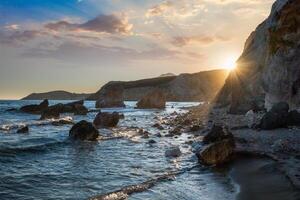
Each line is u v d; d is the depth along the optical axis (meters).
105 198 11.27
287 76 31.05
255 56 52.69
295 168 13.62
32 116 61.97
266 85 37.47
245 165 15.64
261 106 41.72
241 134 23.16
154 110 90.69
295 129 23.95
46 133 32.38
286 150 17.39
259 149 18.00
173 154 19.78
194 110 62.19
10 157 18.88
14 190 12.29
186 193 12.06
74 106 73.75
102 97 115.81
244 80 48.91
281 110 25.72
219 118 40.06
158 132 33.22
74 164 17.52
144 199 11.30
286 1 20.92
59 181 13.80
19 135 30.44
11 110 76.69
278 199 10.45
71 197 11.60
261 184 12.38
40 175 14.73
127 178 14.52
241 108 45.72
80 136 27.30
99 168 16.53
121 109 98.31
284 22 23.41
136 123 45.72
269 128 25.00
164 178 14.30
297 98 29.47
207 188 12.67
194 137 27.56
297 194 10.54
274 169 14.01
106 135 30.36
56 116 57.00
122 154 20.70
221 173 14.99
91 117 60.84
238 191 11.88
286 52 30.38
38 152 21.09
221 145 16.72
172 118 52.97
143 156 19.92
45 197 11.56
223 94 67.25
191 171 15.62
